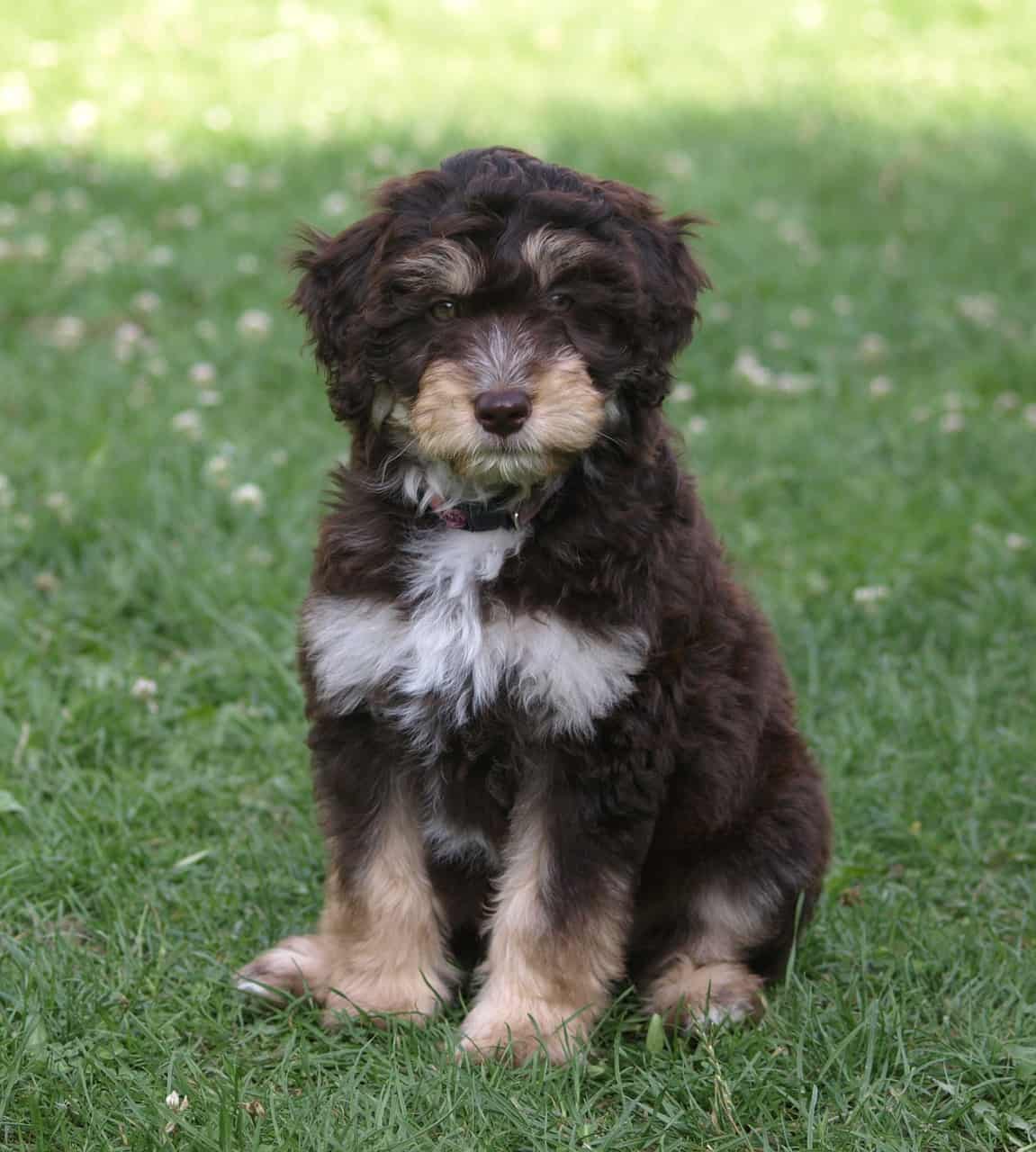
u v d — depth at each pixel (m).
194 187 12.40
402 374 4.00
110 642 6.24
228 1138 3.47
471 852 4.36
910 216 13.06
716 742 4.20
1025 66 18.09
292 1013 4.18
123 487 7.18
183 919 4.68
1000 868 5.17
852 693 6.13
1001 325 10.55
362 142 13.68
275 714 5.88
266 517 7.11
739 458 8.32
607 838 4.04
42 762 5.43
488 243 3.92
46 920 4.57
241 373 8.99
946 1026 4.16
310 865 4.99
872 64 17.94
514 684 3.96
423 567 4.05
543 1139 3.61
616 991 4.38
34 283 10.26
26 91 14.43
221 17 17.59
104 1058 3.89
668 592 4.04
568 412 3.83
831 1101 3.85
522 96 15.67
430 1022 4.21
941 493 7.81
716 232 12.03
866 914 4.75
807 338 10.20
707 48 18.30
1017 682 6.21
